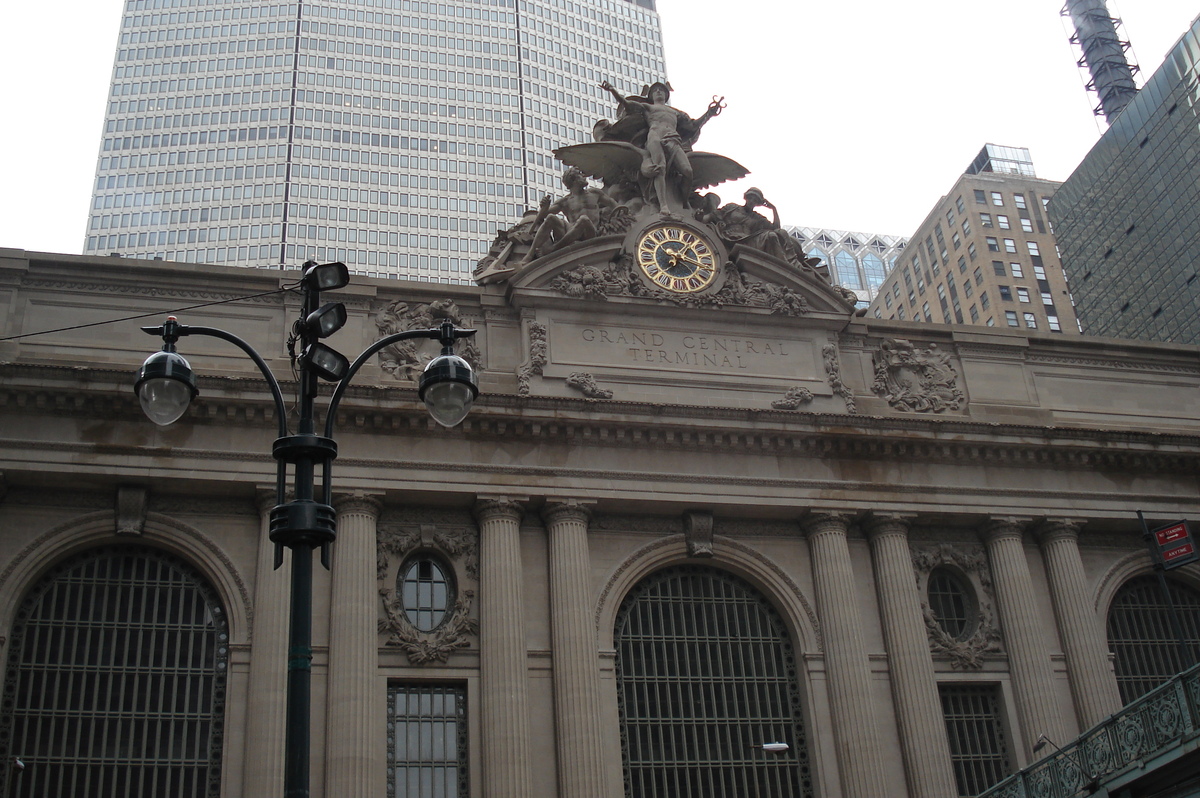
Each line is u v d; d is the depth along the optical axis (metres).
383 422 43.00
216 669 40.09
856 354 50.22
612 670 42.69
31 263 43.47
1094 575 49.03
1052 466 49.53
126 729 38.84
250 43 155.38
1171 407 53.78
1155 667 48.66
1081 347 53.69
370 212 148.75
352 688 38.84
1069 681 46.28
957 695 45.94
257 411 41.97
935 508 47.25
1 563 39.16
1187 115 101.31
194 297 44.62
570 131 164.12
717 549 45.47
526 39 166.62
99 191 146.00
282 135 150.12
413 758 39.94
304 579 18.86
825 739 43.16
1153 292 104.50
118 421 40.91
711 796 42.50
